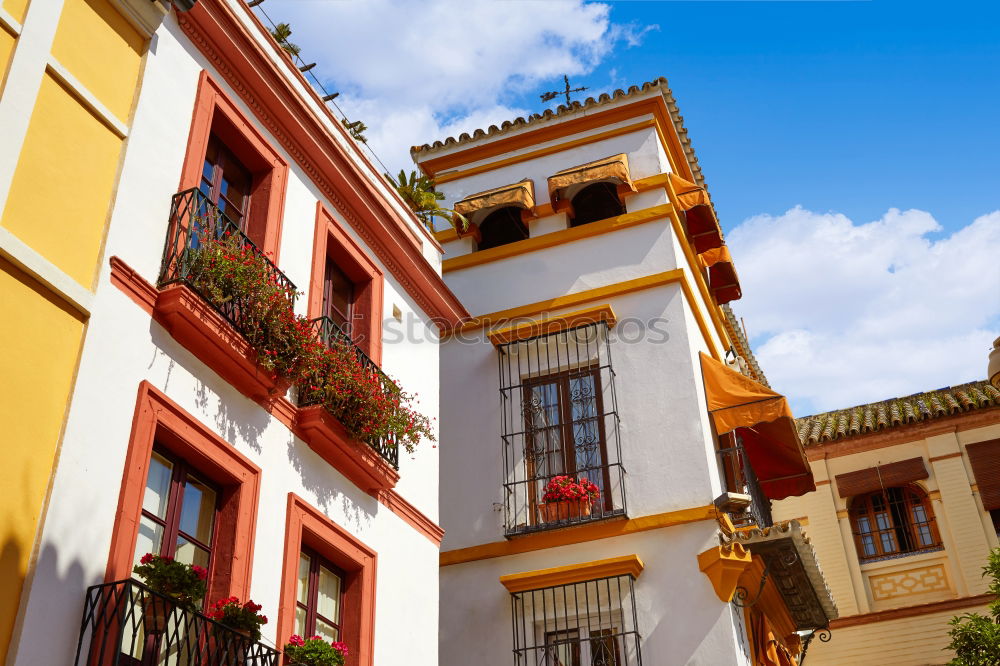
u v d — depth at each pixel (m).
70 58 7.84
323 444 9.73
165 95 8.79
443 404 14.98
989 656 12.76
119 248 7.72
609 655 12.35
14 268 6.80
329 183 11.23
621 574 12.52
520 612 12.99
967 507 18.23
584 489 13.31
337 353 9.85
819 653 18.11
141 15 8.71
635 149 16.45
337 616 9.70
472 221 16.47
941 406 19.36
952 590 17.80
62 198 7.35
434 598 11.25
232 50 9.77
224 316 8.38
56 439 6.72
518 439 14.20
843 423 20.30
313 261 10.54
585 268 15.39
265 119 10.34
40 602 6.20
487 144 17.52
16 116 7.13
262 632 8.26
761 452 15.11
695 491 13.04
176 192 8.55
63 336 7.02
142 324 7.74
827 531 19.09
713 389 14.12
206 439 8.15
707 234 16.88
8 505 6.24
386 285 12.12
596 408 14.14
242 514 8.38
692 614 12.23
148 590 6.51
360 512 10.26
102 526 6.84
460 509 14.05
